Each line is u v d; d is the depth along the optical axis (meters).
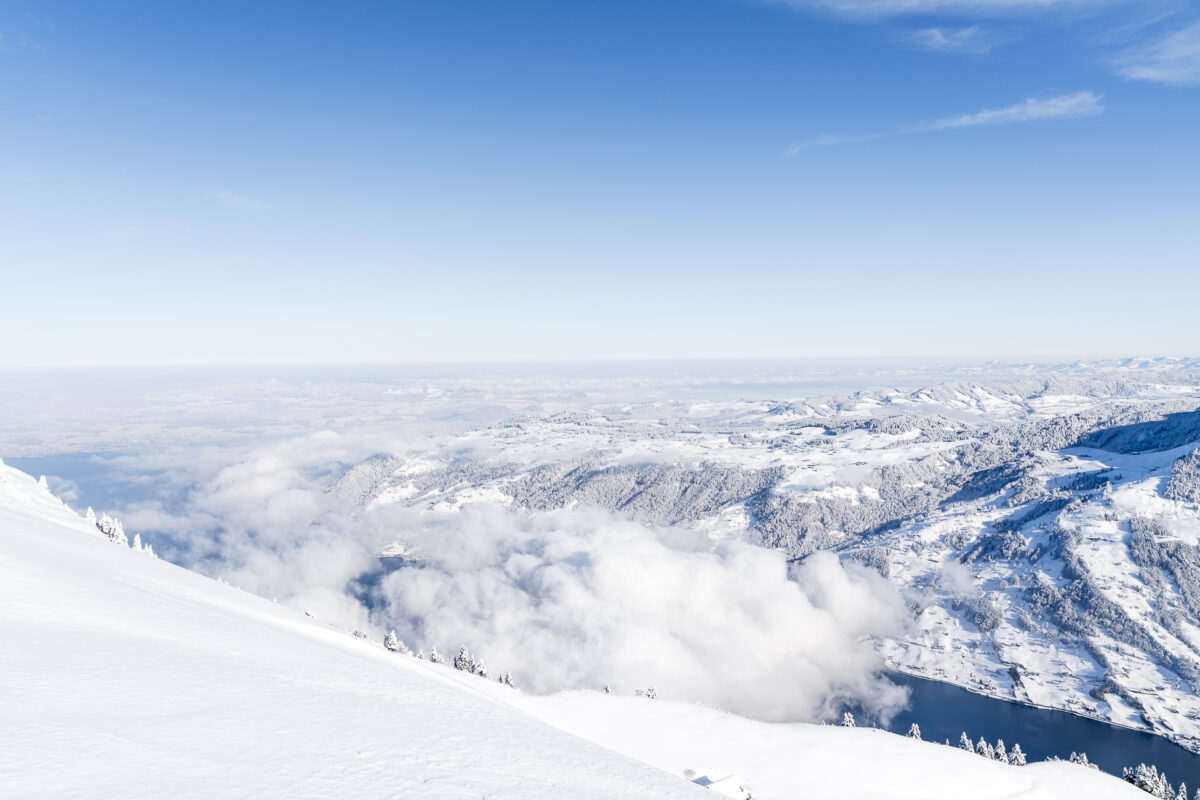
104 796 8.80
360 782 11.57
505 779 13.89
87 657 15.09
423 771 12.98
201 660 17.50
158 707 13.02
